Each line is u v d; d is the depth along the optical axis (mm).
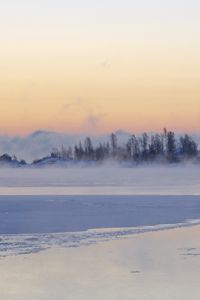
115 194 64938
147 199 54500
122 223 33562
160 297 16234
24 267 20297
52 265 20578
